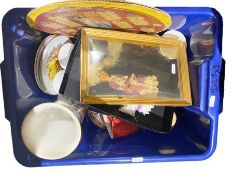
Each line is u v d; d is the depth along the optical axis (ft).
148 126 4.66
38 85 4.70
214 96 4.58
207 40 4.60
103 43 4.55
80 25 4.47
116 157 4.57
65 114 4.70
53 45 4.72
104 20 4.25
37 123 4.52
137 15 4.05
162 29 4.59
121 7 3.83
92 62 4.51
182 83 4.68
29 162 4.47
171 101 4.62
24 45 4.47
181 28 4.73
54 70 4.78
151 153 4.70
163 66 4.68
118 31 4.62
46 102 4.74
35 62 4.63
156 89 4.62
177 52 4.73
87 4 3.76
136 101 4.54
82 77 4.45
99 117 4.96
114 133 4.94
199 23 4.60
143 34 4.70
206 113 4.61
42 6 3.83
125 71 4.59
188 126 5.10
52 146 4.50
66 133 4.61
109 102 4.47
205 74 4.58
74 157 4.59
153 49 4.69
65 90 4.48
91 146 4.84
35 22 4.24
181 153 4.70
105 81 4.52
